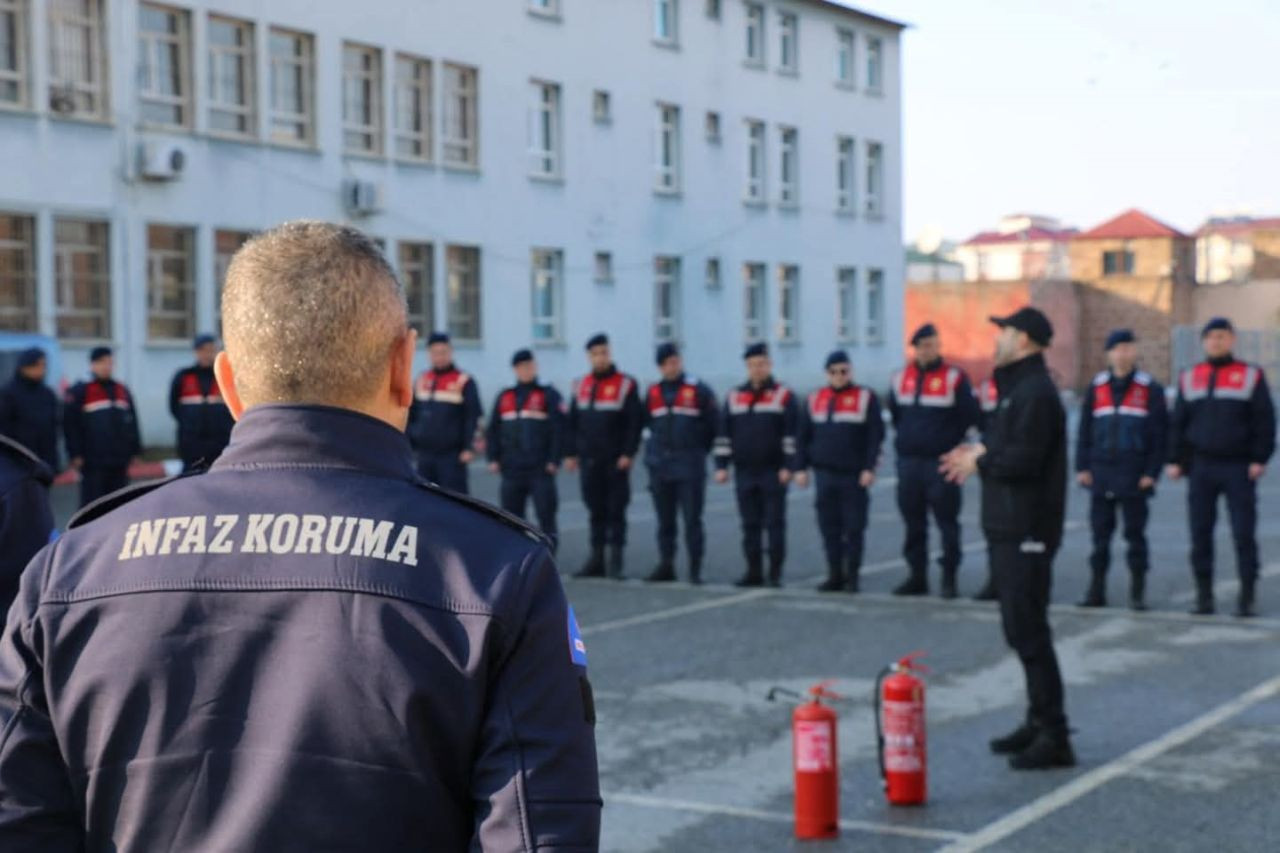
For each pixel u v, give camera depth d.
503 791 1.92
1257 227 78.25
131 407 14.74
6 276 24.14
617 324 36.84
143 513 2.09
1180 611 11.58
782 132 43.06
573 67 35.28
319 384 2.11
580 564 14.65
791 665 9.60
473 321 33.06
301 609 1.98
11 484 3.84
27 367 14.02
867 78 46.69
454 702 1.95
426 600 1.97
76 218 25.02
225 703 1.97
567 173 35.22
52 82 24.59
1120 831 6.06
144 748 1.97
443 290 32.03
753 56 41.84
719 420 13.35
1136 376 11.66
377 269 2.15
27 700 2.03
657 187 38.19
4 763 2.00
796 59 43.16
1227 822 6.17
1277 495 21.19
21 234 24.38
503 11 33.28
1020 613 7.02
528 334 34.31
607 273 36.62
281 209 28.39
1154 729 7.80
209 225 27.05
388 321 2.14
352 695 1.94
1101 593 11.81
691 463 13.37
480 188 32.84
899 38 47.78
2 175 23.78
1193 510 11.41
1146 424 11.56
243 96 27.88
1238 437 11.15
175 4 26.31
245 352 2.12
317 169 29.09
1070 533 16.66
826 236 44.62
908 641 10.41
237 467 2.11
